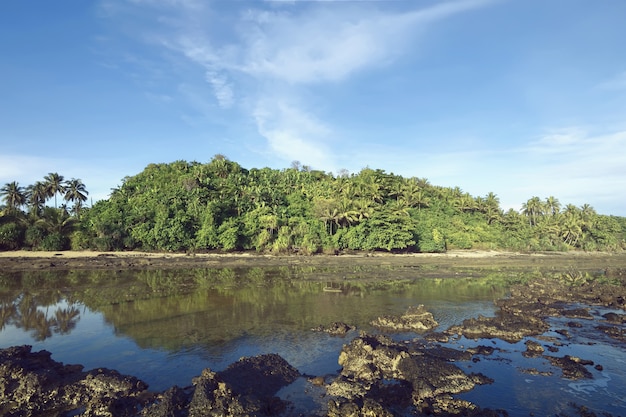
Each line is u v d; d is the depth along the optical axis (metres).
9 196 79.12
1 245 68.06
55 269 49.75
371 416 12.30
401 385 15.38
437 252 84.88
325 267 56.47
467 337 22.20
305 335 22.14
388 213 80.62
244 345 20.28
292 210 82.94
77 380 15.08
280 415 12.95
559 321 26.09
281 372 16.19
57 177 86.31
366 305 30.20
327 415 12.80
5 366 15.22
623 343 21.41
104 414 12.81
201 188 85.12
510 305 29.77
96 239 69.25
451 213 103.38
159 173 100.56
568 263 68.81
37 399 13.75
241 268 54.44
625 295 33.50
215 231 72.50
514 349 20.25
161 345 20.25
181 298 32.22
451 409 13.45
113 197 86.69
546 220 116.69
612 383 16.06
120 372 16.59
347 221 80.12
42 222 70.75
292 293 35.06
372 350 17.88
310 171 123.31
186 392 14.41
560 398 14.66
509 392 15.09
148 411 12.80
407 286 40.03
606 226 123.81
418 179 117.81
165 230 70.06
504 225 108.62
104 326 23.72
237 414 12.16
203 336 21.80
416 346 20.02
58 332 22.48
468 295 35.09
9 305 29.19
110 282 40.06
